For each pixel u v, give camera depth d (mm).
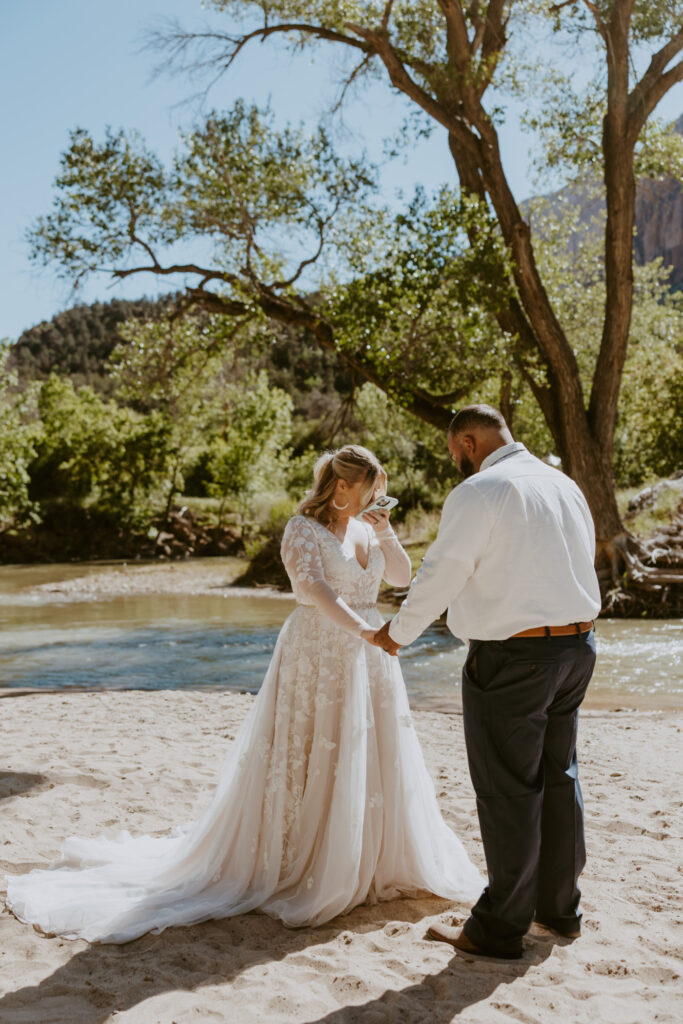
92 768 4941
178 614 15812
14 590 22188
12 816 4121
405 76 15891
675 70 15312
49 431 37688
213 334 18938
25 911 3080
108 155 17172
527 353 15648
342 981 2553
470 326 15055
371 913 3129
